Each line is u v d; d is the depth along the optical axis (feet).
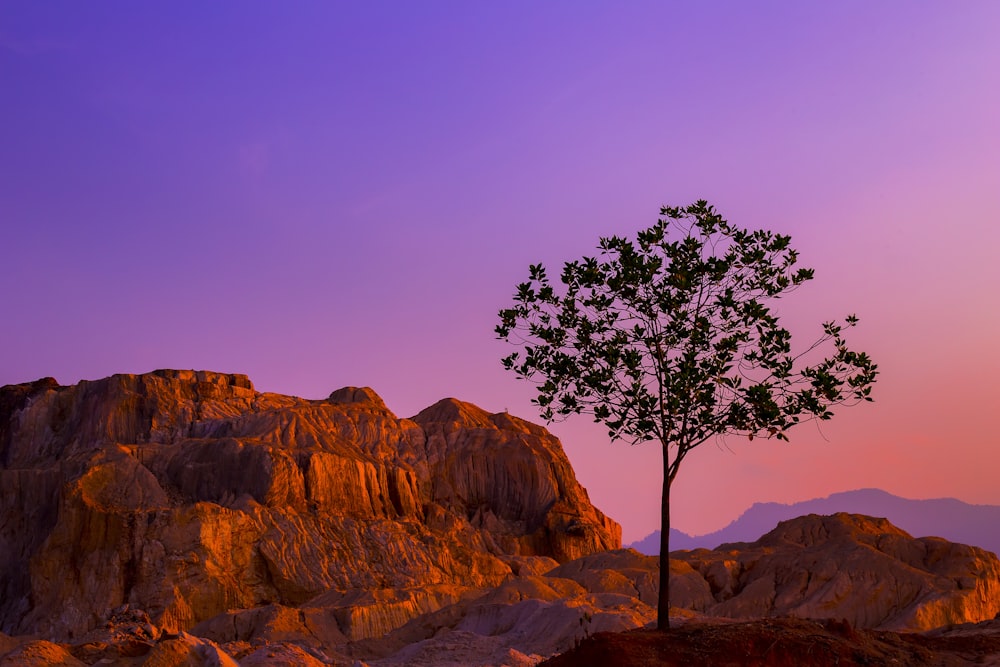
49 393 515.09
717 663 100.22
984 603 278.67
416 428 558.15
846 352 117.80
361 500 461.78
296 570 394.11
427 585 343.67
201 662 116.57
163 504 408.87
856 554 290.97
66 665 144.56
